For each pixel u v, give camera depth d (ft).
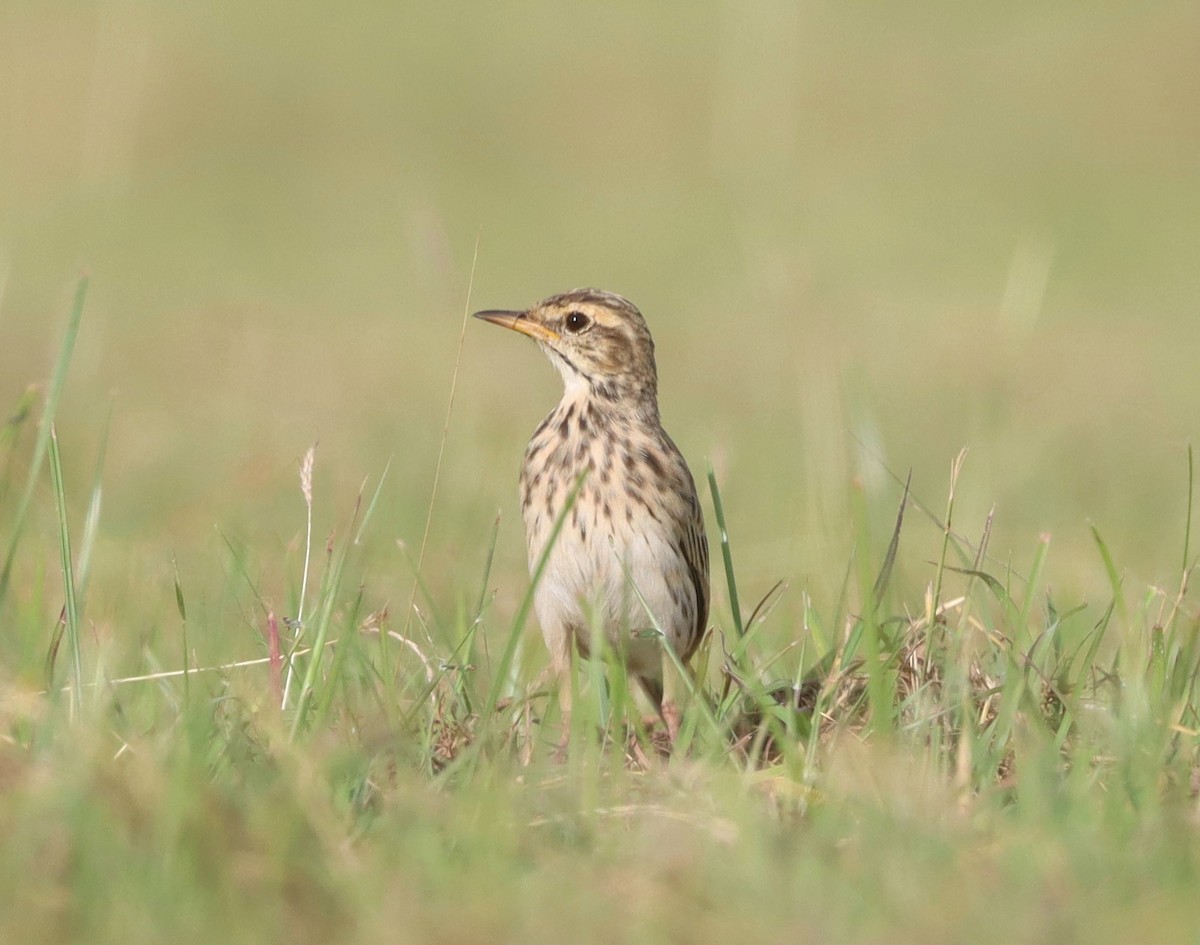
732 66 97.66
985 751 25.80
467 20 172.86
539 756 27.04
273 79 152.76
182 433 63.62
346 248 116.16
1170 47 159.94
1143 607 30.22
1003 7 175.32
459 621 32.24
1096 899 20.57
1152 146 142.82
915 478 61.67
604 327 33.88
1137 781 24.03
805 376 58.85
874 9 175.94
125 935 19.81
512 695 29.84
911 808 23.07
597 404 33.73
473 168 139.03
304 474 30.83
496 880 21.02
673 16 175.73
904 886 20.81
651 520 32.86
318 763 23.68
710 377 81.56
